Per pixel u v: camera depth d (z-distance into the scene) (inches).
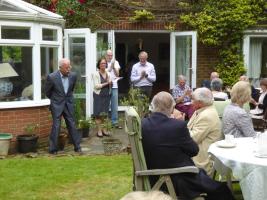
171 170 166.9
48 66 373.4
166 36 702.5
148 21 492.7
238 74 500.1
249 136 216.7
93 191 239.5
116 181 256.5
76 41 424.8
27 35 350.9
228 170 195.8
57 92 330.0
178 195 168.7
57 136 331.3
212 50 506.6
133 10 491.2
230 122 217.9
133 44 692.1
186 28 500.1
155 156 169.6
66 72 331.6
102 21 483.8
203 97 217.0
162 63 716.7
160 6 495.8
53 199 226.4
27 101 352.5
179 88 395.5
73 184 251.4
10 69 345.7
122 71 676.1
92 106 422.9
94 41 427.2
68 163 297.1
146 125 171.8
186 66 503.8
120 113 512.7
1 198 227.6
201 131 212.4
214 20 486.9
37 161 303.0
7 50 342.3
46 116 367.2
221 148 192.2
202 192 174.6
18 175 268.5
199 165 213.0
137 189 168.1
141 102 320.5
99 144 363.6
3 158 315.6
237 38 498.0
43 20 358.6
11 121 344.2
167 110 174.6
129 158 310.5
